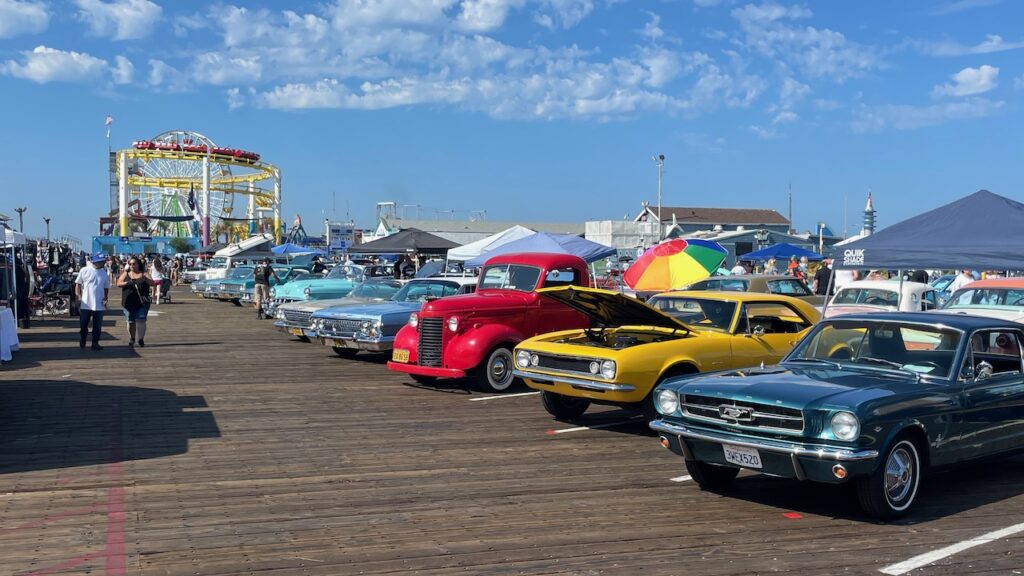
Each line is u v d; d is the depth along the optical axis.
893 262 11.07
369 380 14.20
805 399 6.49
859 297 18.52
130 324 18.84
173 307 34.44
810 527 6.50
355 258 61.72
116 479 7.67
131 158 82.31
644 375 9.39
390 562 5.60
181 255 71.75
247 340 20.80
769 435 6.63
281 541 6.01
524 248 18.03
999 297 15.91
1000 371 7.68
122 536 6.09
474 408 11.70
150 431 9.84
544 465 8.46
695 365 9.66
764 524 6.57
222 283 36.38
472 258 19.56
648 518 6.70
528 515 6.73
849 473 6.27
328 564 5.55
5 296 21.27
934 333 7.46
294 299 25.30
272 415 10.96
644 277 15.12
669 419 7.37
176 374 14.63
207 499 7.08
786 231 72.00
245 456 8.65
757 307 10.51
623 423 10.73
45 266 33.91
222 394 12.57
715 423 6.95
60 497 7.08
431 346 12.74
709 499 7.29
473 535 6.20
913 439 6.76
